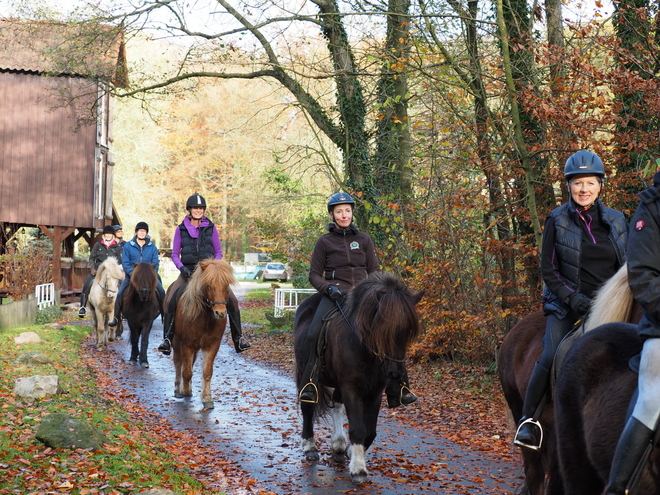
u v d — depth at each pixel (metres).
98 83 18.66
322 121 17.81
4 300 21.53
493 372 12.45
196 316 9.87
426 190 13.43
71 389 9.46
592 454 3.35
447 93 11.42
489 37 12.27
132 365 14.01
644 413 3.03
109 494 5.11
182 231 10.62
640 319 3.60
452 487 6.39
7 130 25.55
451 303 13.01
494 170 11.16
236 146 47.47
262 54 16.59
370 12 11.79
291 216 30.17
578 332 4.24
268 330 20.97
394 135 15.64
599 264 4.40
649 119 9.55
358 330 6.09
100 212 27.81
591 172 4.39
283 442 8.07
